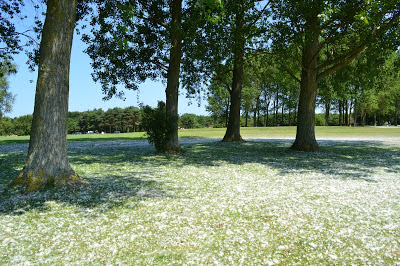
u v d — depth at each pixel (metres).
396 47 15.95
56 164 7.91
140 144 25.61
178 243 4.42
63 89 8.05
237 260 3.88
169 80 16.72
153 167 12.02
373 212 5.89
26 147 22.52
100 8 15.57
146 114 16.91
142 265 3.74
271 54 19.31
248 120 102.88
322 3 13.80
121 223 5.25
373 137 33.94
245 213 5.83
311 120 18.52
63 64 7.97
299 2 15.33
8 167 11.75
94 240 4.53
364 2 13.77
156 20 17.06
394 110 76.62
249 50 19.02
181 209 6.08
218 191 7.71
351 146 21.92
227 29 16.50
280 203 6.53
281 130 47.69
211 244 4.38
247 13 16.98
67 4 7.93
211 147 21.53
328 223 5.28
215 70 22.17
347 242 4.48
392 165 12.51
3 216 5.59
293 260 3.89
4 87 45.44
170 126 16.69
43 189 7.43
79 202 6.53
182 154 16.64
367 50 17.39
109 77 18.88
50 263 3.79
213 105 67.00
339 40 17.14
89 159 14.61
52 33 7.73
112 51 17.47
